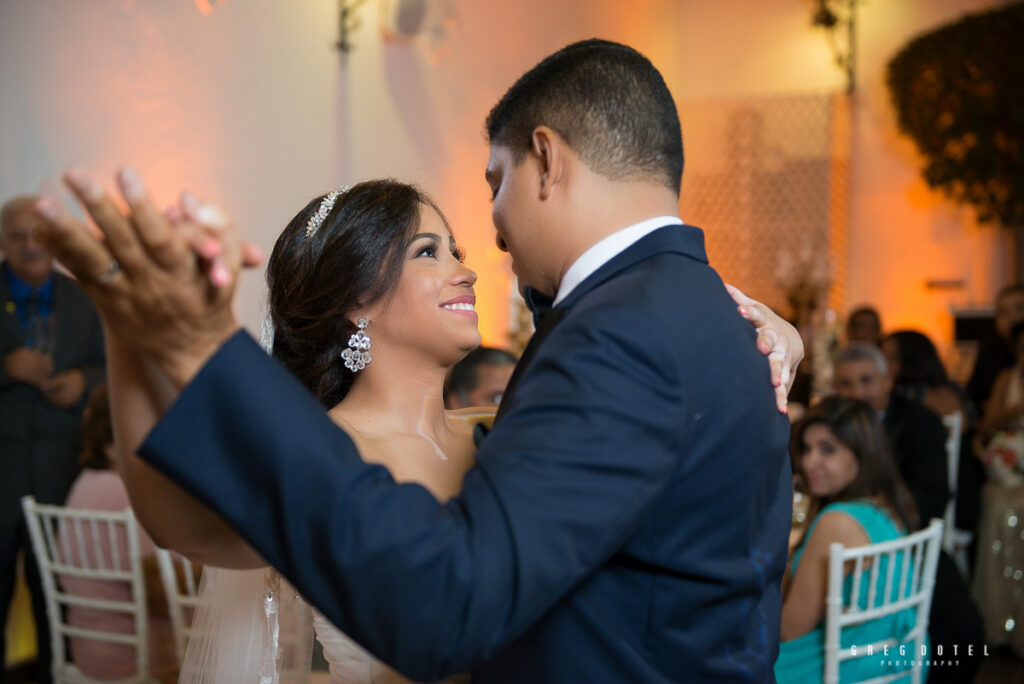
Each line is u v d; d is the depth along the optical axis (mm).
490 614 702
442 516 729
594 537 745
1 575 3137
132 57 3273
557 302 955
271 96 3914
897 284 8133
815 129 8117
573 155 954
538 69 995
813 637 2205
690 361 836
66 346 3281
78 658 2641
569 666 870
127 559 2635
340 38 4371
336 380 1331
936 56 7680
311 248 1289
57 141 3021
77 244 624
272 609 1307
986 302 7910
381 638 698
